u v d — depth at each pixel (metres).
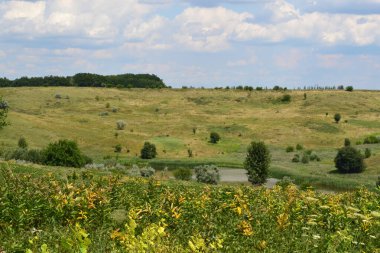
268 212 14.35
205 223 13.23
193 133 162.75
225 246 10.95
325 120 177.38
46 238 11.16
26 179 19.00
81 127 155.00
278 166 101.50
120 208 15.01
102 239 11.28
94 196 14.02
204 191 18.81
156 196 17.03
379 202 13.38
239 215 14.08
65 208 13.41
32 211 13.04
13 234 11.41
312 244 10.72
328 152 130.00
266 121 181.38
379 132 162.38
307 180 85.81
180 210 14.16
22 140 110.00
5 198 13.38
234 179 84.50
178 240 11.50
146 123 176.50
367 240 10.59
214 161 113.44
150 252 7.37
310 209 13.84
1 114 53.94
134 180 27.03
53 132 139.75
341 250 9.95
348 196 16.48
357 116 188.38
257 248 10.95
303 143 150.00
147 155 122.75
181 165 110.81
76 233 6.59
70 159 62.97
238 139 156.50
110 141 138.50
